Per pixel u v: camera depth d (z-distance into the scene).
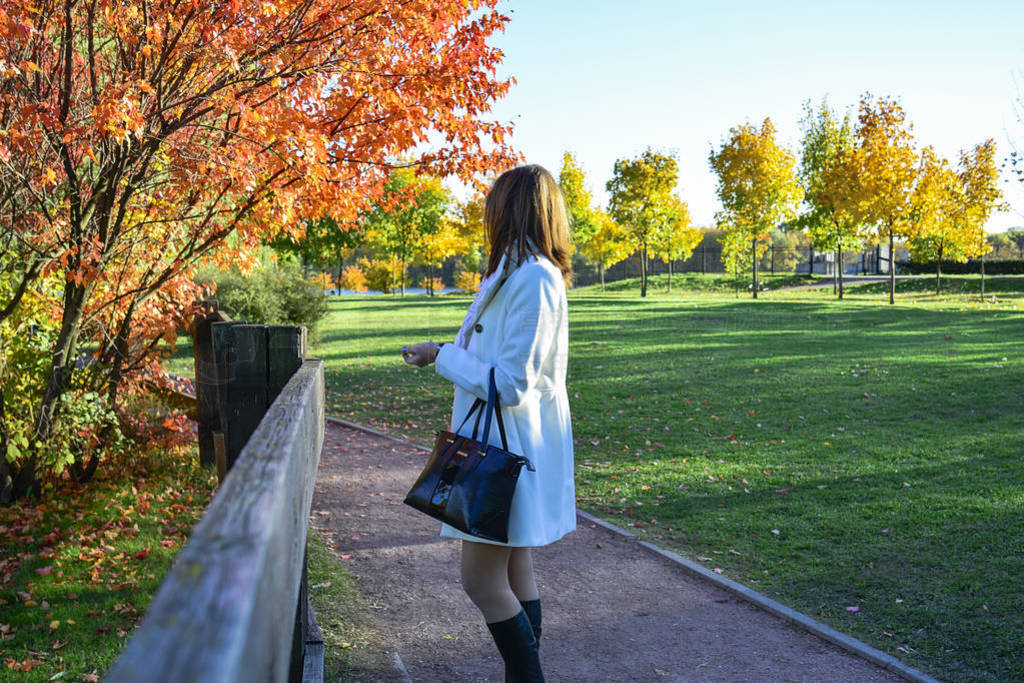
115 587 4.68
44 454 6.12
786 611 4.65
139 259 6.52
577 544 5.99
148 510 6.21
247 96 5.75
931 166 30.84
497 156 6.54
